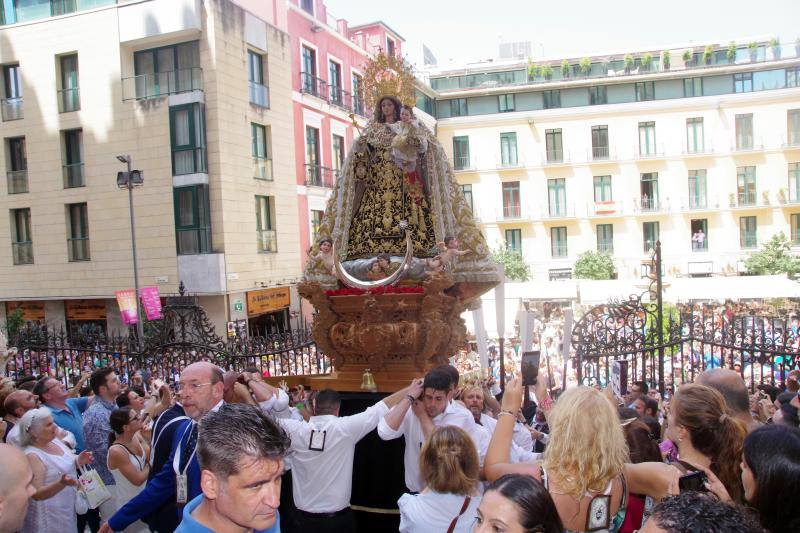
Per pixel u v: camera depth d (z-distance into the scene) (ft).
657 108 130.52
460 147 138.51
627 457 10.91
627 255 132.77
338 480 14.67
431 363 19.08
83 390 36.91
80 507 19.51
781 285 78.28
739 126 128.36
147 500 13.28
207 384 13.73
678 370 46.16
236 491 7.86
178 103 72.02
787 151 126.52
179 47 73.61
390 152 20.49
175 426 13.99
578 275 127.24
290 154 84.74
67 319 81.10
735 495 10.75
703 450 11.13
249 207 76.74
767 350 32.27
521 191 136.26
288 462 16.22
